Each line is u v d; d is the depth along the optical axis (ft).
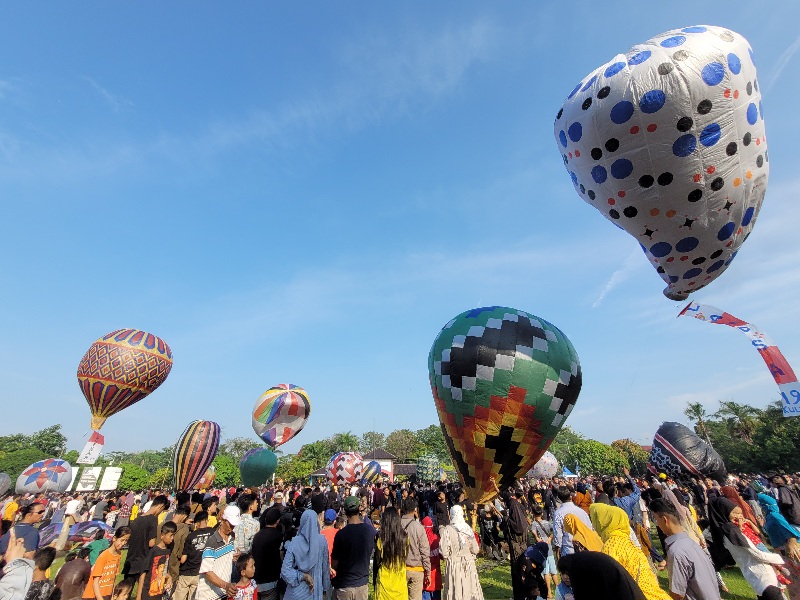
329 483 96.53
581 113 20.22
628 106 18.65
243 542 26.53
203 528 23.09
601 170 20.25
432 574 25.04
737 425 176.76
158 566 21.72
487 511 40.81
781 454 142.00
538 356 29.12
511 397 28.43
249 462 67.46
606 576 7.29
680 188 19.02
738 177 18.90
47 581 16.42
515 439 28.68
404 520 21.95
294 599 18.03
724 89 18.02
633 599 7.03
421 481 112.37
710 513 23.17
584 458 248.11
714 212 19.48
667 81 18.04
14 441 253.24
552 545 21.81
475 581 21.58
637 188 19.60
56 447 270.46
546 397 28.71
